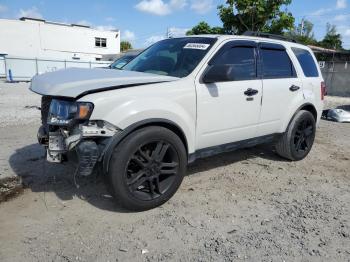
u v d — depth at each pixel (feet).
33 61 124.06
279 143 18.66
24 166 16.79
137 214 12.31
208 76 13.82
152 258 9.80
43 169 16.35
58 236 10.75
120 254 9.93
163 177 13.01
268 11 52.75
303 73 19.03
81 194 13.74
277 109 17.25
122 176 11.62
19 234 10.79
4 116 31.91
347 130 30.01
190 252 10.13
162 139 12.32
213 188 14.90
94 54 177.27
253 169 17.63
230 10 54.44
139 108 11.80
